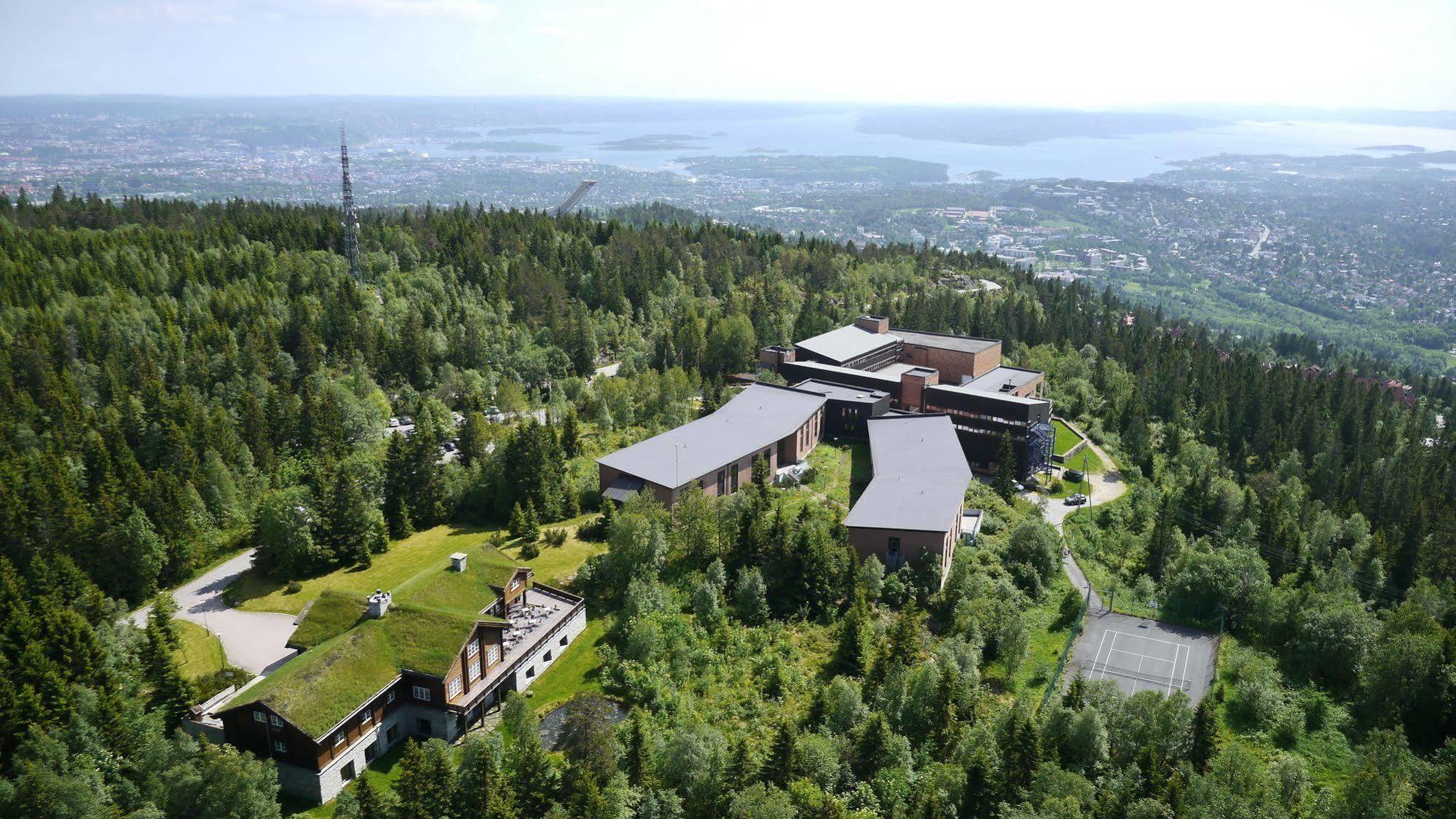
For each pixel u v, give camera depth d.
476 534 146.75
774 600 124.88
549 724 98.75
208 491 146.88
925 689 99.06
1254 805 81.06
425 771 79.19
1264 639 126.19
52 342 186.88
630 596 114.88
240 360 194.38
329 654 92.25
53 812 78.81
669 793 83.00
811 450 188.88
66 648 97.00
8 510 125.62
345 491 137.50
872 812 81.94
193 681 105.44
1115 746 95.25
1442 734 104.38
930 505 140.88
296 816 84.50
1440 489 183.75
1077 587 140.75
